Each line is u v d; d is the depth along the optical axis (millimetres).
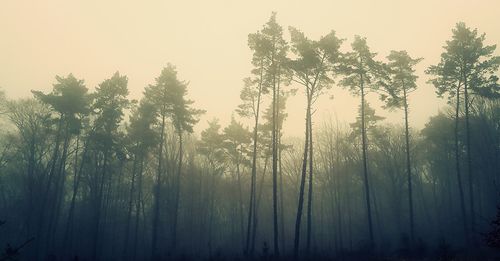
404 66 31656
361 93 30844
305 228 50531
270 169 52438
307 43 26219
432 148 45281
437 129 41594
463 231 33438
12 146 37969
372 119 36688
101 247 37750
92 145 36688
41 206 32312
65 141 34812
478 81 30531
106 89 34781
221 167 47250
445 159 44406
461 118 39625
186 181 48125
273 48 27812
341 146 46875
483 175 39312
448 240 31297
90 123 38969
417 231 39750
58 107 32938
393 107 31688
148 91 34812
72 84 33781
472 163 38906
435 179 47438
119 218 44625
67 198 47219
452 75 31109
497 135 38781
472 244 24531
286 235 49875
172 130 49000
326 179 48625
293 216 53219
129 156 38250
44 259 29172
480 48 30359
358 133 37250
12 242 32406
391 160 46656
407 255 20328
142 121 36031
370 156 47062
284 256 23547
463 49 30859
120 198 45844
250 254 25656
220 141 41250
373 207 50469
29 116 37719
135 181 45750
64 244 32125
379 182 47000
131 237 47438
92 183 40906
